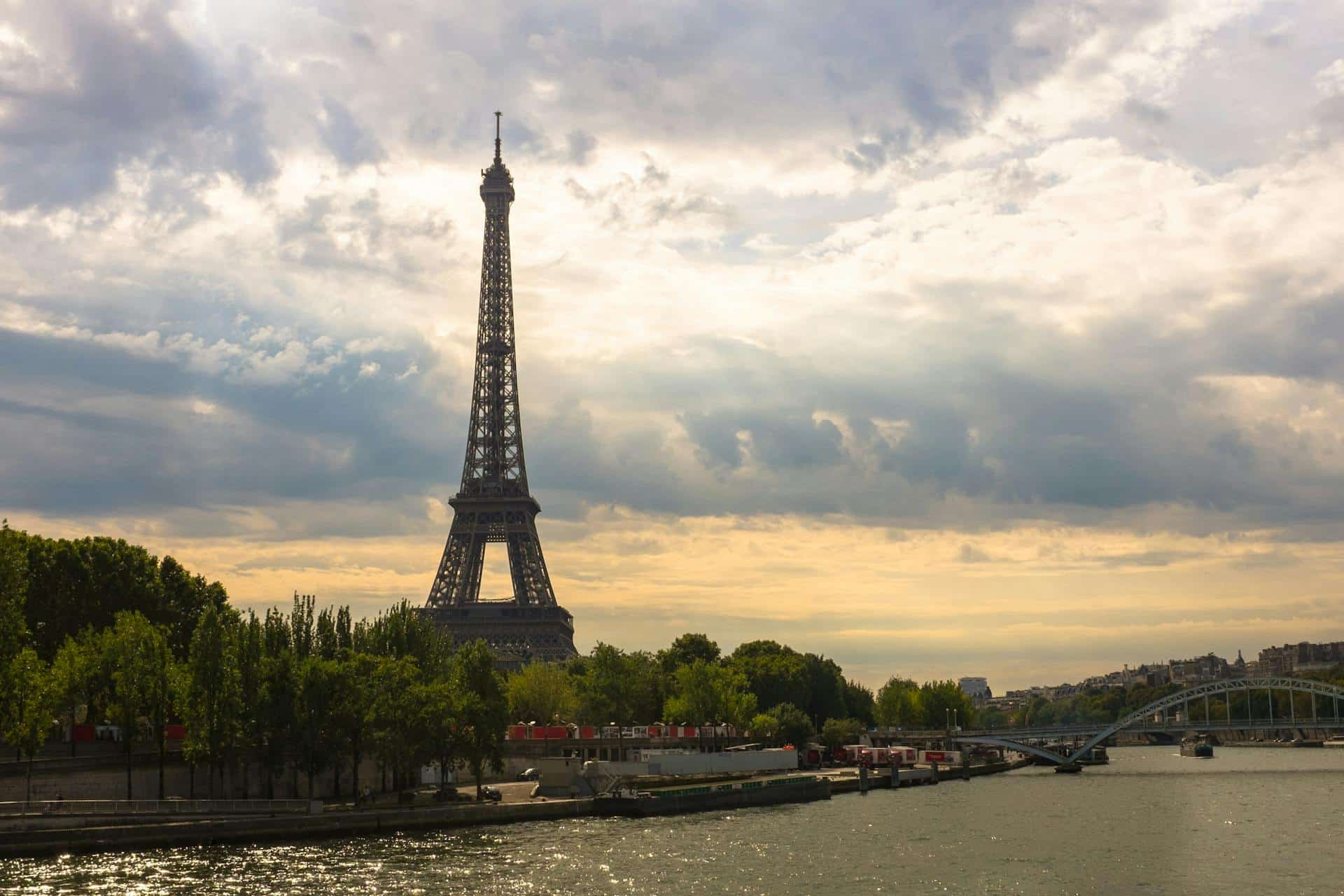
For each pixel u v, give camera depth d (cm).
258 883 14312
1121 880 15200
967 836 18800
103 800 17488
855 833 19188
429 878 14788
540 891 14200
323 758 19562
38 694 17275
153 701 18938
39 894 13600
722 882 14862
